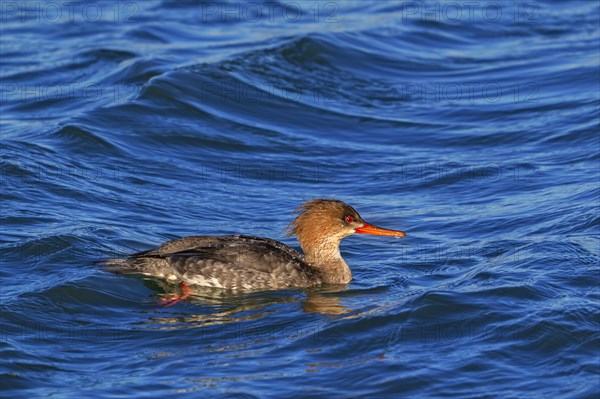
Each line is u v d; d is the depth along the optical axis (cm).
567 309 1528
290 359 1420
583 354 1421
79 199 2067
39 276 1673
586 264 1712
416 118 2709
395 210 2105
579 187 2148
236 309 1598
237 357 1427
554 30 3447
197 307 1608
